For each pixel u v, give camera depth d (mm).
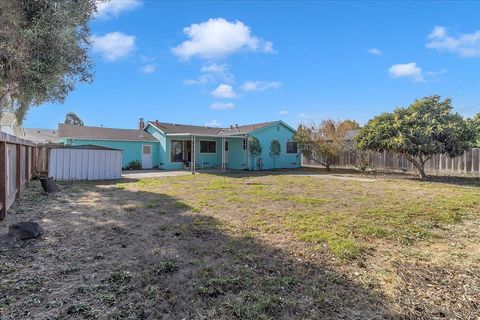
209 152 22344
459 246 4320
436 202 7535
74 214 6105
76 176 12742
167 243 4312
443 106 12672
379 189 10047
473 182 12125
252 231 4938
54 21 6523
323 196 8531
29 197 8031
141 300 2736
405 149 12492
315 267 3520
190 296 2812
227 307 2623
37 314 2479
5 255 3783
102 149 13320
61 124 20438
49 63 6781
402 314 2545
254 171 18469
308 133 19469
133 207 6797
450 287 3049
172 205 7059
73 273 3289
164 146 20625
